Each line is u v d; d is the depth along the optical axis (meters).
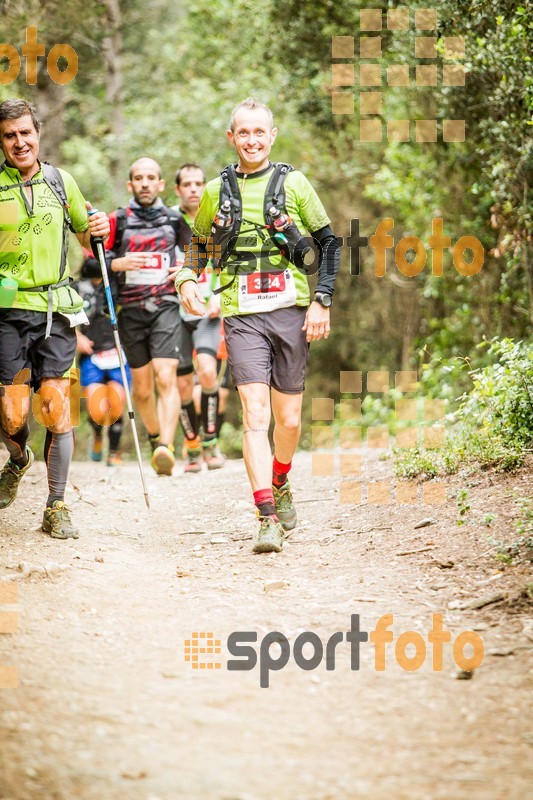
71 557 9.16
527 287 16.69
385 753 5.30
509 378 11.05
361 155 26.16
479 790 4.92
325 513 10.98
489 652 6.69
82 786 4.87
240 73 31.55
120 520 11.41
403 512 10.37
